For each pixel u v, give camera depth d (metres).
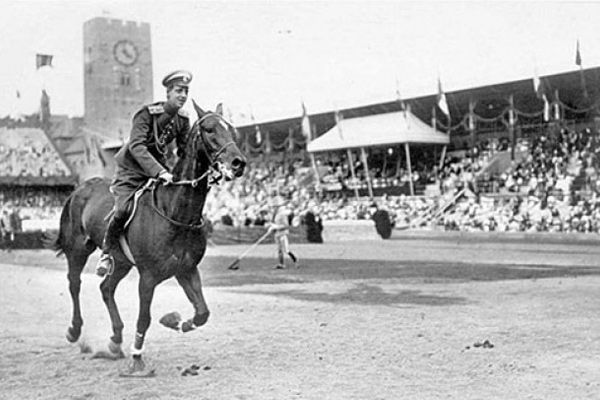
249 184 58.16
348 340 9.81
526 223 36.91
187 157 8.01
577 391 6.93
